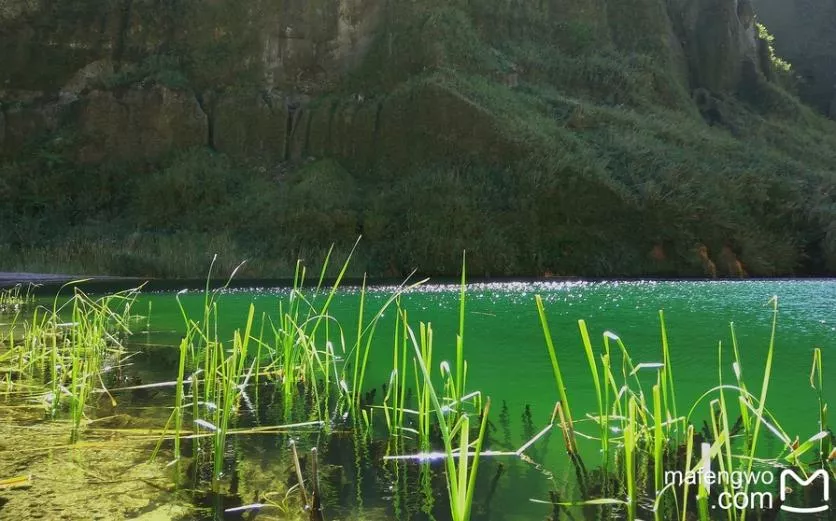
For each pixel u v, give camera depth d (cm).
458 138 1759
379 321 547
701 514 162
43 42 1977
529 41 2447
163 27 2072
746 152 2016
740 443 221
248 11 2094
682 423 245
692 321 533
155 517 164
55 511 167
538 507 171
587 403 276
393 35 2125
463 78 1975
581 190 1573
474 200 1584
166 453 218
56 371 345
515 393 295
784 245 1595
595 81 2323
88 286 1024
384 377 342
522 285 1045
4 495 179
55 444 227
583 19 2555
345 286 1050
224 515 166
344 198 1677
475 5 2350
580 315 582
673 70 2620
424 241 1503
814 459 205
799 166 1958
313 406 282
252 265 1406
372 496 178
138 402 290
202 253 1427
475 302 713
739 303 687
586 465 203
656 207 1562
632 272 1527
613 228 1566
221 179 1756
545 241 1552
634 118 2042
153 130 1875
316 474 172
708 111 2569
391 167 1836
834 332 462
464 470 146
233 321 564
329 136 1936
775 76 3023
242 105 1950
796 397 279
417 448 221
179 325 541
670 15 2827
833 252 1557
